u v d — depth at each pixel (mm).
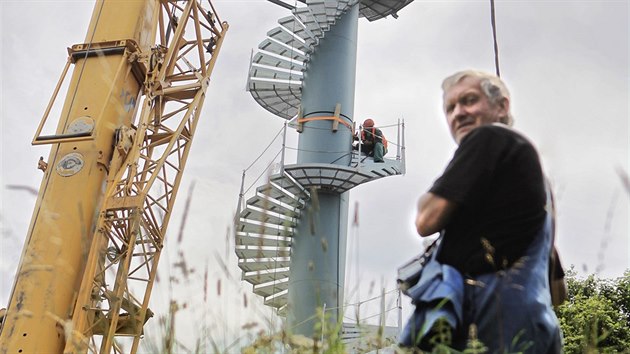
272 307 3104
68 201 13750
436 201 2318
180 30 17766
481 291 2258
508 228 2299
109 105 15016
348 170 22375
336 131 23859
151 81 16391
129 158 15039
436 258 2416
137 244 13703
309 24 24859
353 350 2789
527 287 2227
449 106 2664
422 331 2195
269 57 25625
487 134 2355
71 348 4160
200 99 18031
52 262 12695
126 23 16359
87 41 16078
